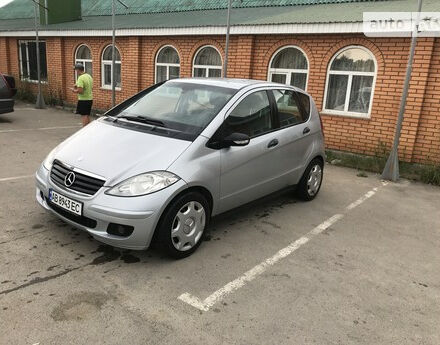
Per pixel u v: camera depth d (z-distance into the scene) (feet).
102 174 11.73
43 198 13.43
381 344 9.37
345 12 30.17
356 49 27.76
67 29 45.06
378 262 13.51
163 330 9.30
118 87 44.39
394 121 26.61
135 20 44.86
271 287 11.45
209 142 13.10
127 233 11.46
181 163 12.19
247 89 15.28
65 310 9.77
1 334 8.81
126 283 11.13
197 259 12.76
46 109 47.19
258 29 30.22
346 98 28.89
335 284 11.88
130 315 9.75
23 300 10.03
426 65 24.59
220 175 13.37
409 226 17.01
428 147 25.55
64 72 48.96
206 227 13.34
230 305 10.44
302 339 9.33
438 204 20.22
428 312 10.80
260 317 10.03
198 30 34.04
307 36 29.30
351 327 9.91
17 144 27.48
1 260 11.85
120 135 13.43
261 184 15.55
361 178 24.39
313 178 19.19
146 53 40.32
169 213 11.82
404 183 23.86
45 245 12.92
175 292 10.87
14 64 55.77
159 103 15.34
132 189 11.40
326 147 29.81
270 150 15.55
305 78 30.58
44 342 8.66
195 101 14.75
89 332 9.05
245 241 14.34
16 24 58.34
